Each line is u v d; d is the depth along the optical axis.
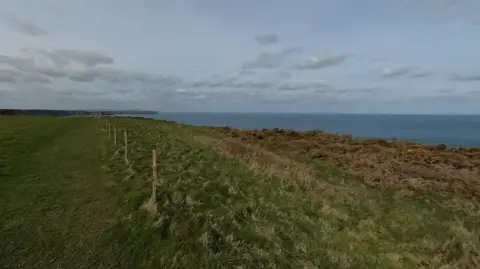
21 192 10.00
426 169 20.48
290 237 8.22
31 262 6.08
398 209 12.09
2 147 17.05
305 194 12.60
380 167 20.42
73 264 6.10
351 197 12.79
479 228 10.62
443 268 7.57
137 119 57.47
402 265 7.63
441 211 12.50
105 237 7.20
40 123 35.59
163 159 16.69
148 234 7.38
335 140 36.16
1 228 7.37
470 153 28.50
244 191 11.96
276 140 35.81
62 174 12.46
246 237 7.78
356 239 8.81
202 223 8.12
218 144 25.17
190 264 6.33
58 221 7.96
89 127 34.09
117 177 12.25
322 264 7.10
